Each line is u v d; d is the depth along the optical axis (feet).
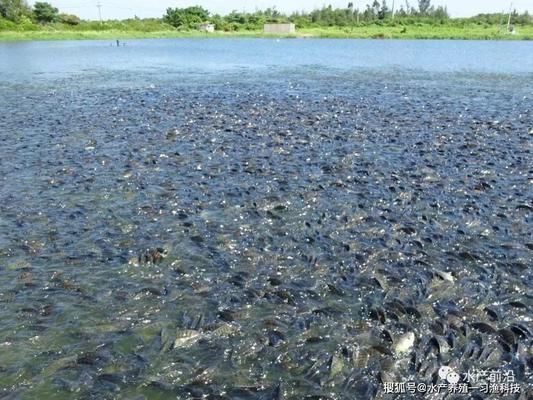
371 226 39.14
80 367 23.62
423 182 49.75
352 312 27.73
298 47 306.55
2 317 27.45
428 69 175.01
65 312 27.89
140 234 37.83
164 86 130.00
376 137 69.67
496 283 30.55
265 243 36.22
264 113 88.79
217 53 258.37
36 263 33.45
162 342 25.32
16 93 115.85
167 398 21.77
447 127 76.74
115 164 56.08
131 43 356.59
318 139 68.18
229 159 58.03
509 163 56.13
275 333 25.88
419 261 33.19
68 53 255.29
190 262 33.45
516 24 516.73
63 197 45.75
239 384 22.47
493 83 135.85
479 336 25.48
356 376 22.86
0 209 42.75
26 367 23.63
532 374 22.89
